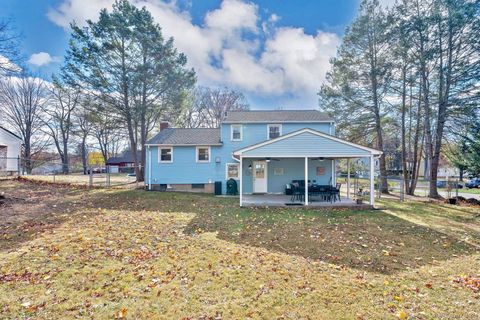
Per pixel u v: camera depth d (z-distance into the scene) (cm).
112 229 742
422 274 496
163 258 534
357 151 1215
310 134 1220
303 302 378
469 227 890
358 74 1911
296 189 1326
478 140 1412
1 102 3045
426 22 1552
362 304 375
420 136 2156
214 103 3897
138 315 337
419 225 902
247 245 655
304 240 710
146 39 1828
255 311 351
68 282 422
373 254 607
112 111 1880
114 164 4619
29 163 3188
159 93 1969
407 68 1731
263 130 1759
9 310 341
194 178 1741
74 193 1402
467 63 1488
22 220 819
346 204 1227
